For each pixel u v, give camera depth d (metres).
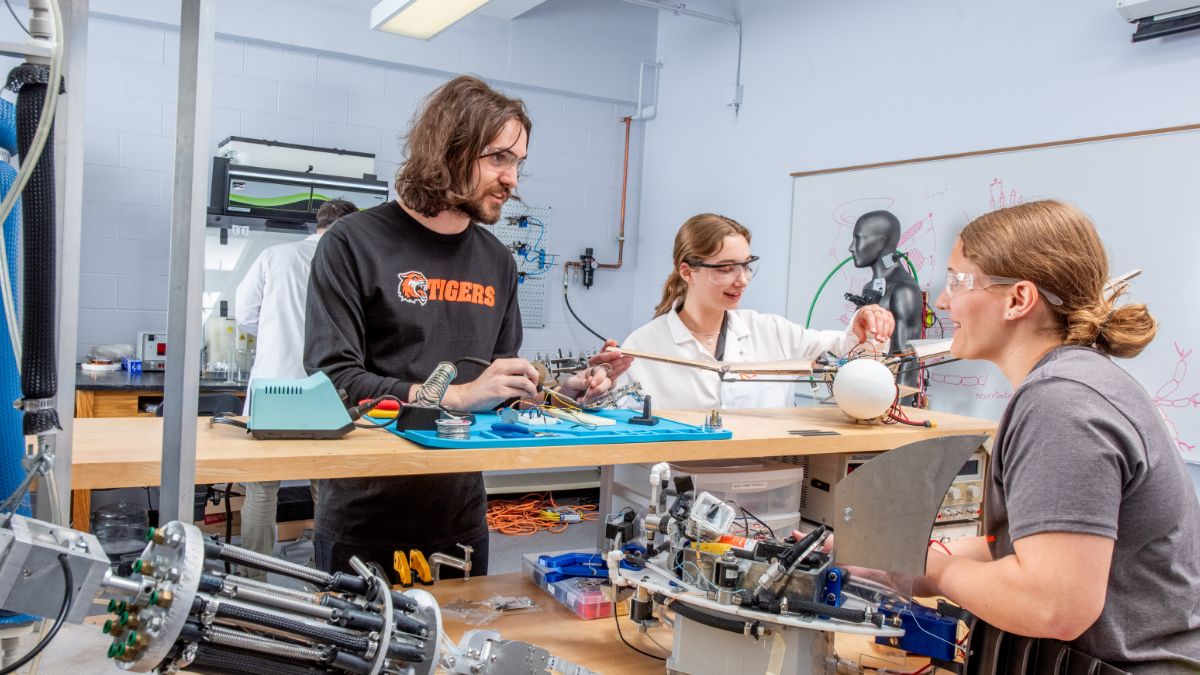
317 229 3.66
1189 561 0.97
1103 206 2.92
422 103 1.60
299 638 0.65
